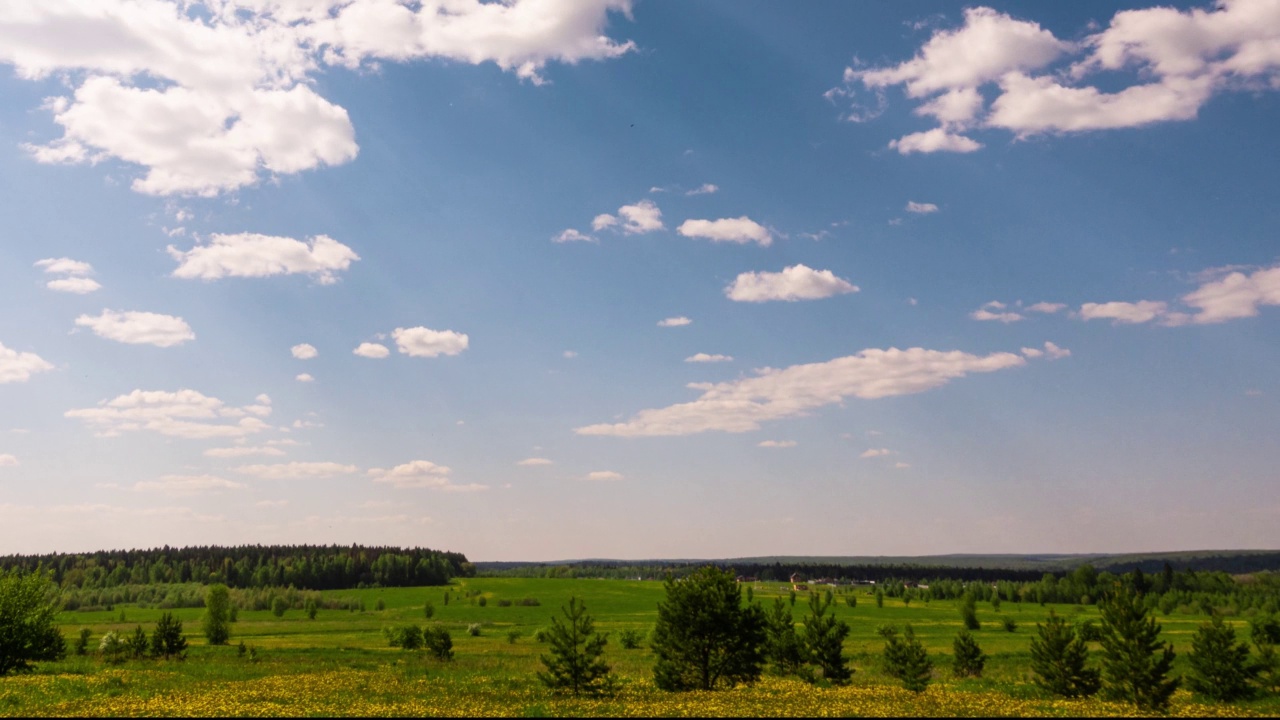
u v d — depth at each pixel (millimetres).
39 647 43625
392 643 89812
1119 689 35562
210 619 93812
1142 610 35906
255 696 34531
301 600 174000
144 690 36594
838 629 49562
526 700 33812
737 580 39469
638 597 198750
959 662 59781
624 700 33500
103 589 190000
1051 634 40969
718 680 38625
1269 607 155000
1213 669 40469
